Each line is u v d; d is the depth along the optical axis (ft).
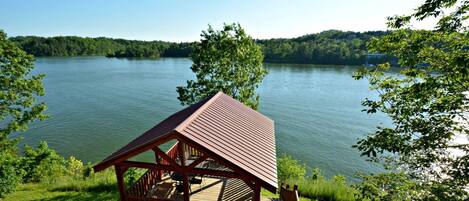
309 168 94.73
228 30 67.87
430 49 22.54
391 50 24.68
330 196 48.85
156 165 29.09
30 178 61.41
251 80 73.00
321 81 265.13
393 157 27.66
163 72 352.69
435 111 23.20
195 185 38.22
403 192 23.79
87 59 595.06
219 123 34.22
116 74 328.90
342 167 95.66
